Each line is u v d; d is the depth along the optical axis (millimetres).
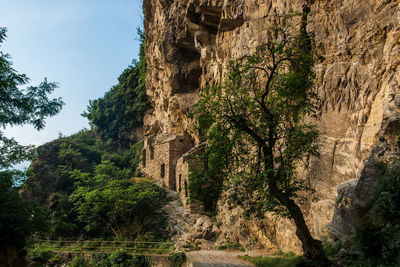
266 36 18156
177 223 24203
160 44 32906
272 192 9820
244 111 11328
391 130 9219
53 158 43562
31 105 13305
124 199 26844
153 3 36750
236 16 21734
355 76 12523
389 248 7777
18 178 12375
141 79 45875
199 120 11227
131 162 44719
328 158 13016
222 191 12375
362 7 12398
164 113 37969
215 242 20641
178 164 29562
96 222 27453
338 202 10430
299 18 15719
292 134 10422
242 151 11352
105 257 21203
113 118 52812
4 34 12406
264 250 16688
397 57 10453
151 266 19234
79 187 31938
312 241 9688
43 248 24062
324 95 14008
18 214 10781
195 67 31797
